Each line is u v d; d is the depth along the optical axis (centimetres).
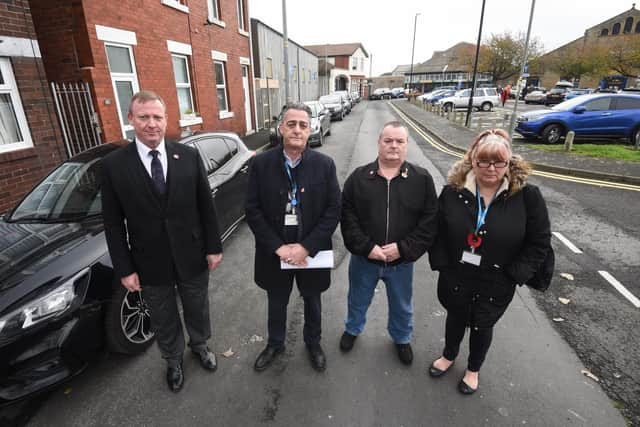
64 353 203
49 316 198
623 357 253
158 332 226
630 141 1056
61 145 509
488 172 187
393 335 254
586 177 752
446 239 217
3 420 208
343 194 239
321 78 3791
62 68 563
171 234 209
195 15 863
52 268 213
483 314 211
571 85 3766
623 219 515
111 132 599
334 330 290
